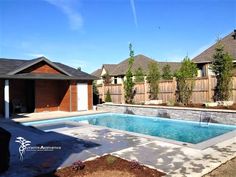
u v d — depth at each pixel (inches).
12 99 829.8
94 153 319.3
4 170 257.1
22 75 729.0
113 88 1031.0
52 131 482.0
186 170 251.3
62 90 897.5
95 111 867.4
